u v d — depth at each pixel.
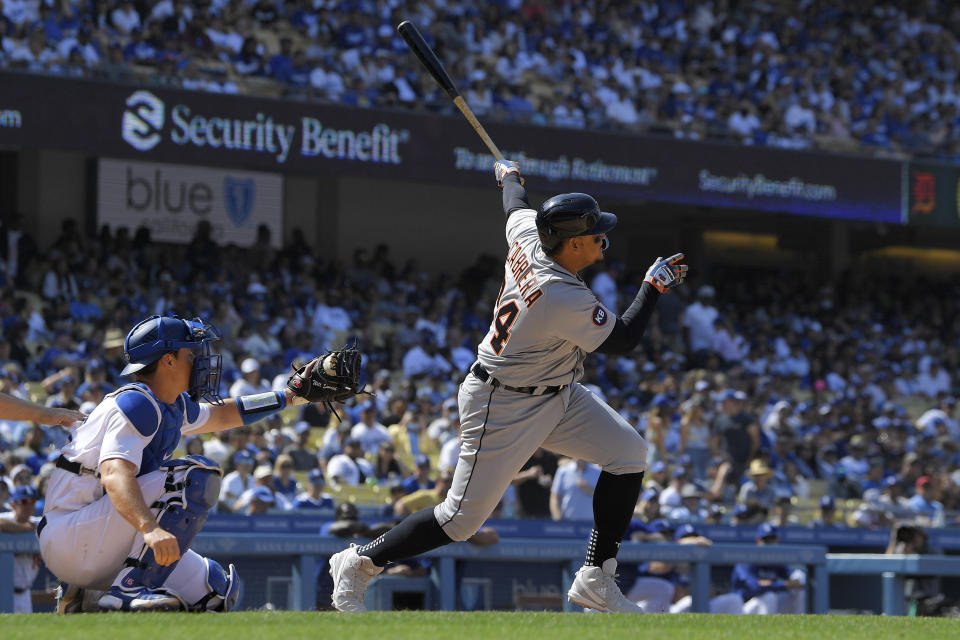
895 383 66.62
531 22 71.06
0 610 23.45
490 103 64.06
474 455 13.81
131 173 67.69
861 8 83.50
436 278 77.81
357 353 14.42
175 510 12.48
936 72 82.81
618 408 50.34
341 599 14.48
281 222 73.38
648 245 84.62
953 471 54.94
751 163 68.31
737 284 79.12
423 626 10.83
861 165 70.31
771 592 29.23
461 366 57.16
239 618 11.26
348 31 64.31
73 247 56.75
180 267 59.38
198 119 56.62
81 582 12.77
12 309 49.03
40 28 53.56
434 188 79.31
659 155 66.50
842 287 81.62
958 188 71.94
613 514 14.26
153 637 9.45
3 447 36.56
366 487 39.00
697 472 47.72
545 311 13.27
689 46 76.75
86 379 39.66
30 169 66.19
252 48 60.22
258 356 50.91
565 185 64.44
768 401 56.44
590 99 68.62
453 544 27.47
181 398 13.26
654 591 28.73
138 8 57.69
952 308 83.12
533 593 28.36
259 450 38.88
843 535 39.78
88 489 12.70
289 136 58.62
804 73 75.69
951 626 12.36
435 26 66.31
